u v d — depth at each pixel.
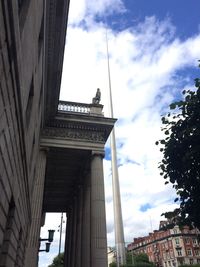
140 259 106.94
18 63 7.81
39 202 21.56
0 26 5.89
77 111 27.84
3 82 6.57
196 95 9.77
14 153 9.05
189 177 9.48
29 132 13.05
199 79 9.83
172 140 10.04
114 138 65.44
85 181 27.61
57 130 25.53
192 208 9.38
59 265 78.88
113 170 61.31
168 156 10.20
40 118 20.25
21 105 8.83
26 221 16.81
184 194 9.61
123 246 53.62
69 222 38.09
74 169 31.36
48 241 25.78
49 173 32.09
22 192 12.73
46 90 22.28
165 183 10.58
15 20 6.89
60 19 17.92
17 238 12.95
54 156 27.52
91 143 25.86
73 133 25.83
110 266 97.31
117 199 57.75
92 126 26.39
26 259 19.06
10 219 10.77
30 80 11.61
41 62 16.34
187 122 9.83
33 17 10.51
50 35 18.55
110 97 73.19
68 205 39.53
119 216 56.06
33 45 11.42
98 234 22.25
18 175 10.59
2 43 6.14
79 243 27.62
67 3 17.48
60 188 36.00
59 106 27.61
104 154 25.80
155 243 128.38
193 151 9.20
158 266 116.44
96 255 21.50
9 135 7.95
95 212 23.08
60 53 20.08
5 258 10.33
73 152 26.25
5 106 7.03
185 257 110.75
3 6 5.84
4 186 8.18
